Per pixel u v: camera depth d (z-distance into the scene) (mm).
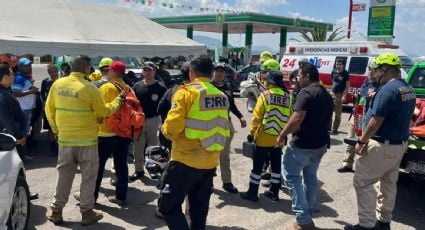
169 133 3531
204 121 3561
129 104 5059
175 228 3639
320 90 4484
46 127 7945
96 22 11078
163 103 5340
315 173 4789
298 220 4578
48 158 7703
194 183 3662
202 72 3693
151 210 5207
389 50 14875
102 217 4855
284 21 32969
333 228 4844
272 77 5324
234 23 31859
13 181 3926
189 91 3549
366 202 4492
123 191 5297
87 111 4465
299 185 4590
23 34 9328
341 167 7301
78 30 10328
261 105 5297
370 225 4508
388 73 4359
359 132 5781
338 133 11070
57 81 4512
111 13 11984
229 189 5930
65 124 4457
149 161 5473
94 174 4656
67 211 5109
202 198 3830
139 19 12406
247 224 4875
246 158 7977
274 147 5434
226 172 5898
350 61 15141
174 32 12305
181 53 11391
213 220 4965
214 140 3600
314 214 5270
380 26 23344
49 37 9555
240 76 20297
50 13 10703
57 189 4625
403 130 4332
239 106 16297
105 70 5594
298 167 4566
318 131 4496
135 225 4754
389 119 4270
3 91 4715
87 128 4504
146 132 6262
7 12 10109
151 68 6105
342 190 6250
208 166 3643
